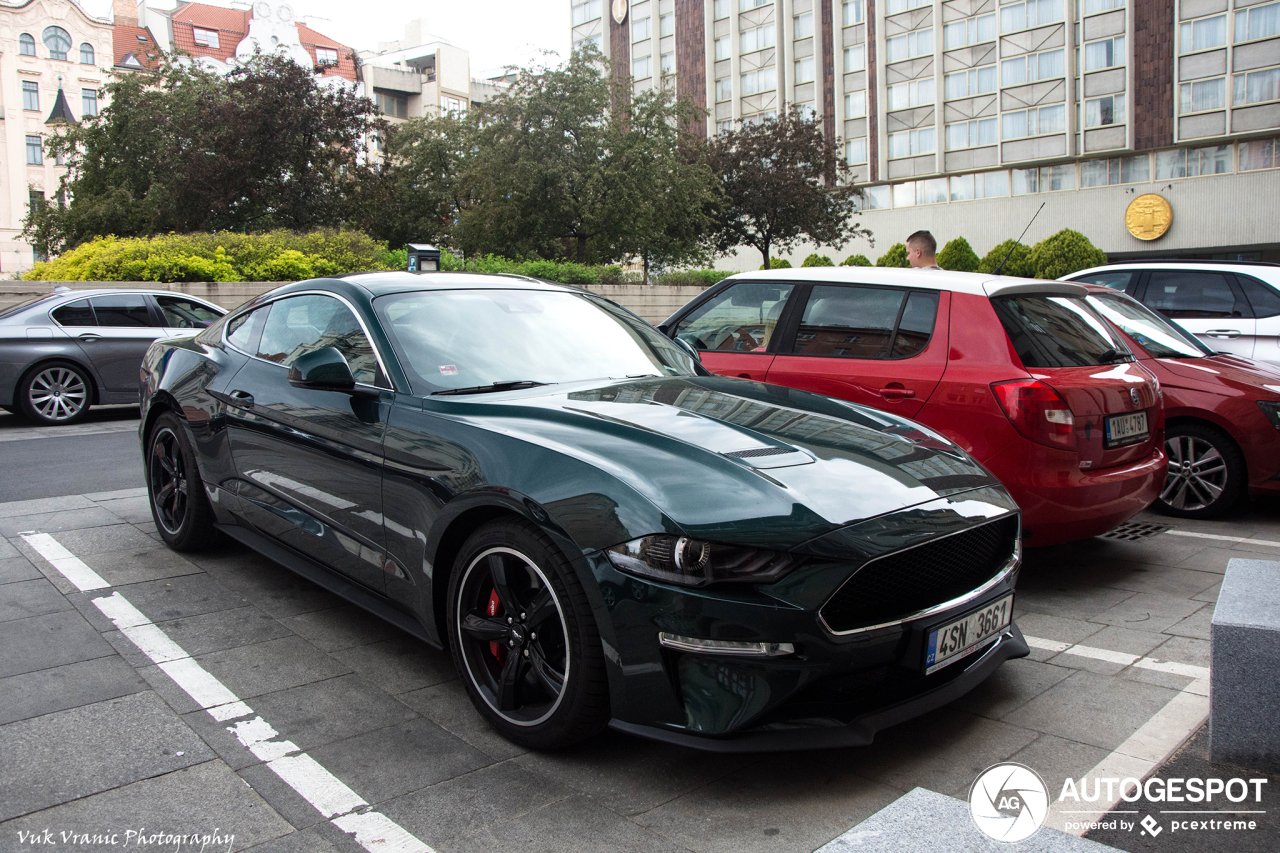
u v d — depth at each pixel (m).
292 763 2.56
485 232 30.19
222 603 3.91
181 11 67.00
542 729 2.57
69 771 2.50
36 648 3.38
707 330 5.47
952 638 2.57
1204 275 7.54
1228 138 37.41
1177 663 3.34
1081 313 4.77
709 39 51.97
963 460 3.03
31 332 9.73
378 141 31.95
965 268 32.38
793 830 2.24
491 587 2.80
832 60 47.59
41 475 6.73
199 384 4.31
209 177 27.78
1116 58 39.31
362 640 3.52
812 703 2.41
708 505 2.36
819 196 37.25
